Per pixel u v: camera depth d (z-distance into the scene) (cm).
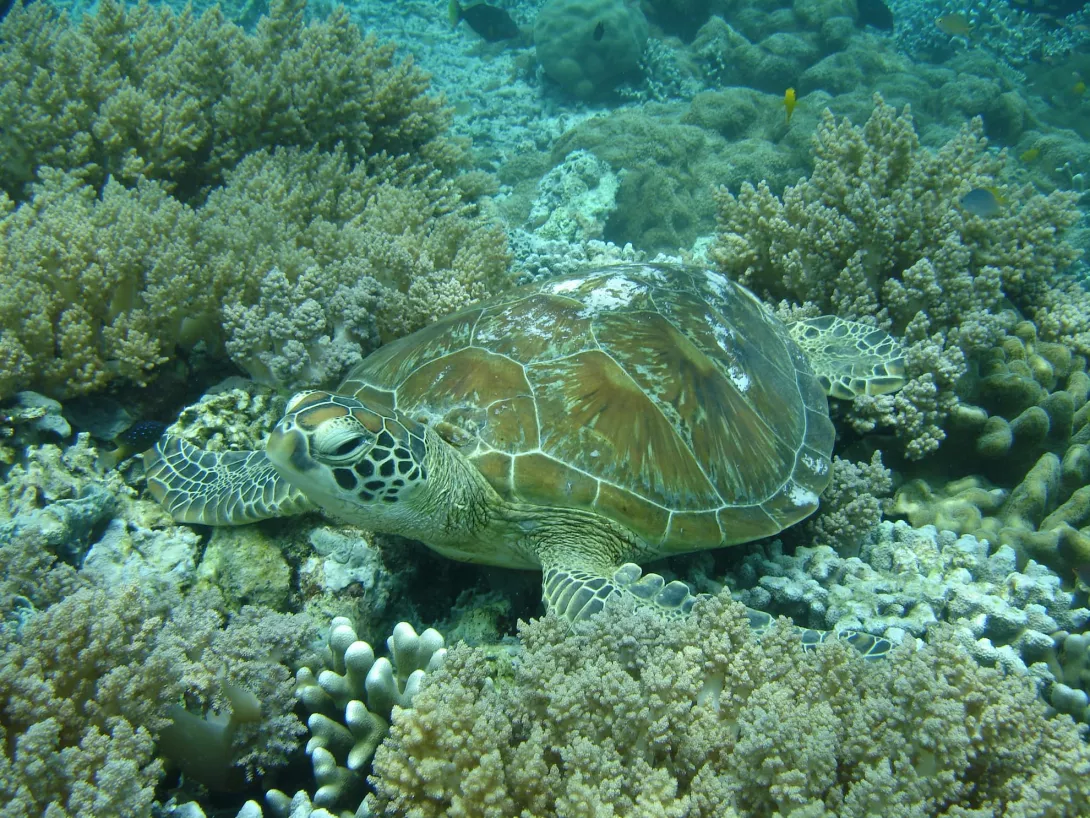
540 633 263
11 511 317
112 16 627
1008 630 368
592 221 1004
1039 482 457
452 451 345
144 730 212
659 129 1112
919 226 550
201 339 476
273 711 258
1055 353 545
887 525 448
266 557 360
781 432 418
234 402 435
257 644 263
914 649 252
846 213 593
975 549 415
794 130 1178
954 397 485
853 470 445
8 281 384
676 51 1655
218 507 351
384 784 216
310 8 1736
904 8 2125
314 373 451
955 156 611
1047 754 217
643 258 768
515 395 363
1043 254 591
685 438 368
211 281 452
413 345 418
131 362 411
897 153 582
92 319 422
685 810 199
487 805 205
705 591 391
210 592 337
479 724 215
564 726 224
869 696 240
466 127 1399
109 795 189
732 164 1136
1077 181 1232
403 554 388
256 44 673
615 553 357
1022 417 480
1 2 737
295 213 565
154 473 381
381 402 387
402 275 535
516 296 435
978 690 233
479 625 367
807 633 299
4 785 185
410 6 1867
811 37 1596
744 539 368
